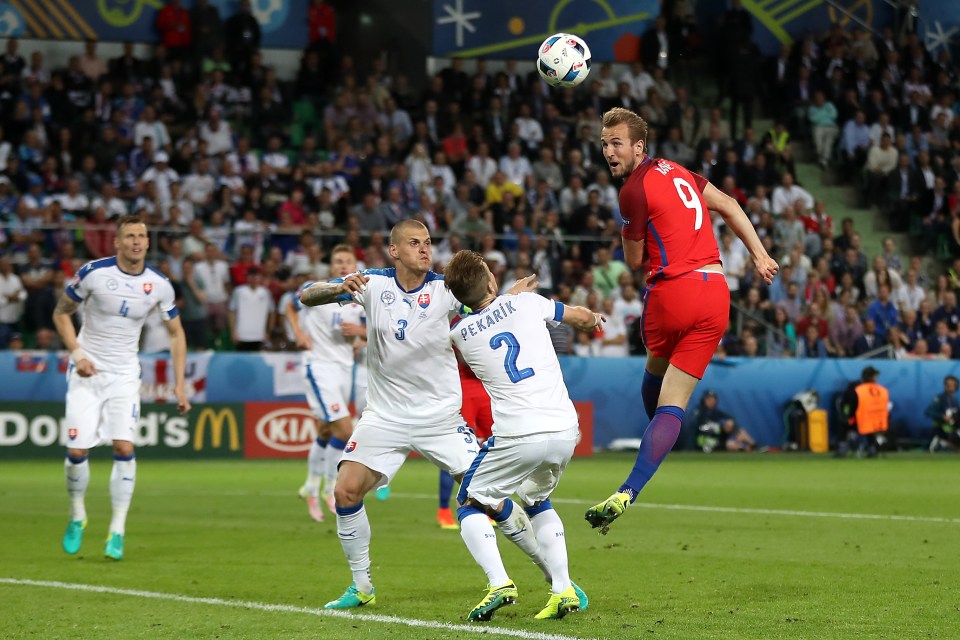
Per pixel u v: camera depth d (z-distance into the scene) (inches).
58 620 863.1
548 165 3503.9
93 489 2028.8
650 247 971.9
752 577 1062.4
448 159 3499.0
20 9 3590.1
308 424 2778.1
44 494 1929.1
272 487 2082.9
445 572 1107.9
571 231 3292.3
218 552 1243.2
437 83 3688.5
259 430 2738.7
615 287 3065.9
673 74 4116.6
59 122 3309.5
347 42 3914.9
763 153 3683.6
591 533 1403.8
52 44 3654.0
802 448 2997.0
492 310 878.4
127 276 1224.2
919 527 1462.8
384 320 919.7
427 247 919.7
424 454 943.0
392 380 931.3
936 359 3147.1
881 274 3341.5
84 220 2974.9
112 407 1216.2
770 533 1402.6
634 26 4079.7
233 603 932.0
